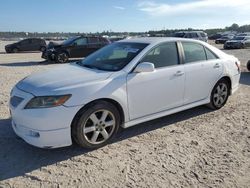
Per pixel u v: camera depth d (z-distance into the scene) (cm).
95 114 417
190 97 542
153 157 408
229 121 551
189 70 527
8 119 550
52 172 368
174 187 337
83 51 1759
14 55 2425
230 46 3150
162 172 368
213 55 588
